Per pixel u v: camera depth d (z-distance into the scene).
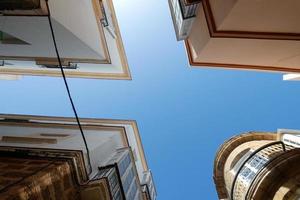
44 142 14.28
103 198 11.88
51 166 10.34
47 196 9.27
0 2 10.69
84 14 15.95
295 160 14.80
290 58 14.64
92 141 18.02
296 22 11.30
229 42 12.96
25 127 18.19
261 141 24.95
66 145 14.00
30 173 9.42
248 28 11.77
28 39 14.73
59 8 12.50
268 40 12.69
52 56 17.84
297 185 13.90
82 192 11.75
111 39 21.02
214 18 12.08
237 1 9.80
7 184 8.42
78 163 11.84
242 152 24.73
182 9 13.47
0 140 14.44
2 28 13.17
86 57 18.36
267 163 15.60
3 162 10.89
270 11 10.61
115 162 16.12
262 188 15.06
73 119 22.08
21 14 11.40
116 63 21.69
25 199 8.02
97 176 13.82
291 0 9.83
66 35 14.27
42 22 12.45
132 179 20.69
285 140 21.52
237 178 20.38
